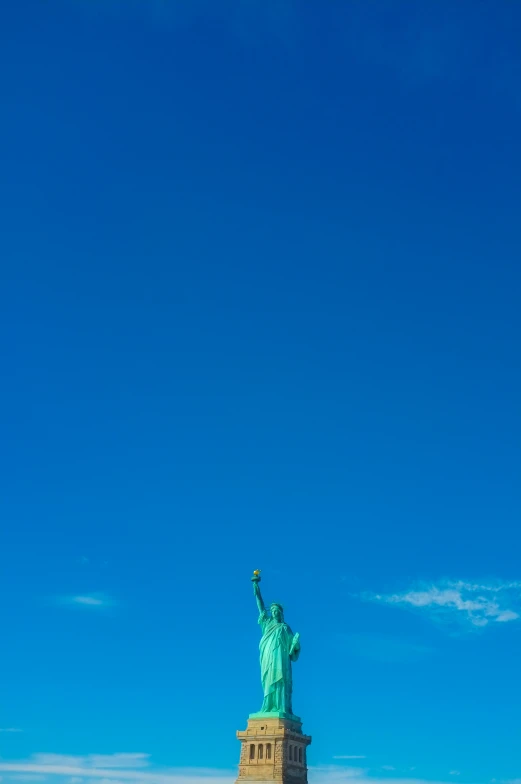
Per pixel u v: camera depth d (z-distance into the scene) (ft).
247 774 625.82
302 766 647.56
